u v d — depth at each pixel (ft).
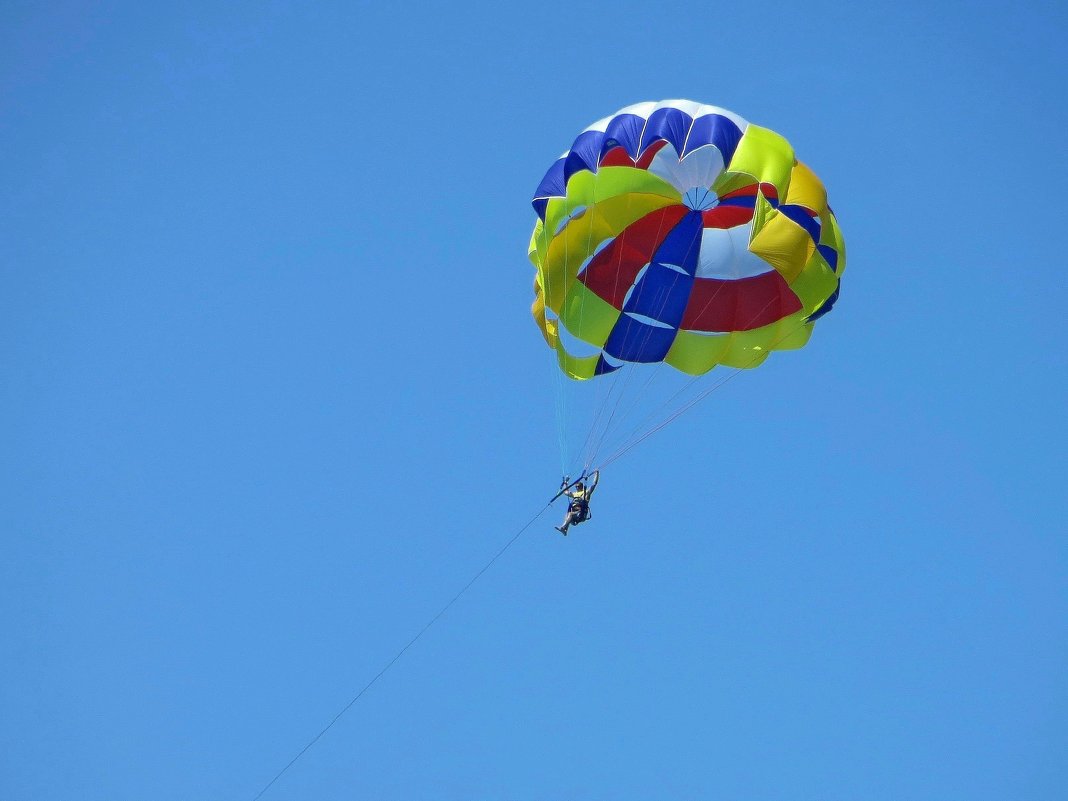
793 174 211.41
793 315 221.46
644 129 207.82
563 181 208.54
